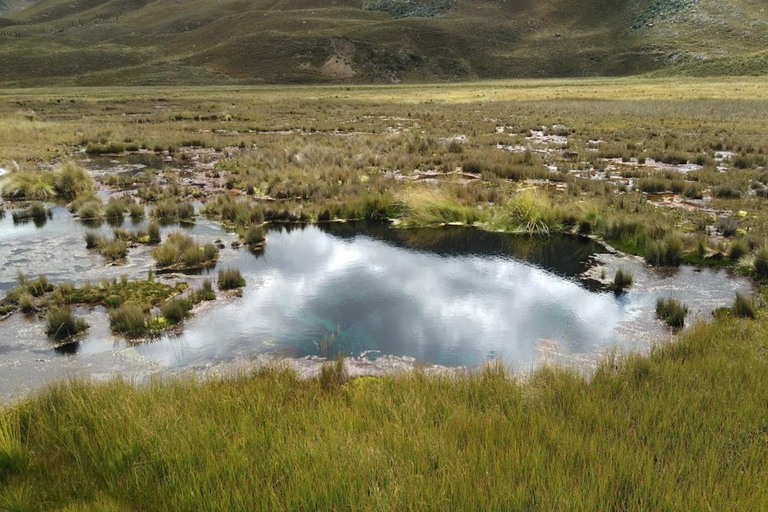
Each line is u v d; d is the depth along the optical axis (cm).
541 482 371
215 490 376
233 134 3491
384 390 579
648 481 366
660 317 877
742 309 852
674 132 3234
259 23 18850
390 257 1220
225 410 508
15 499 380
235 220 1499
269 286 1028
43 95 8625
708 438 435
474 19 19188
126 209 1588
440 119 4266
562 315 898
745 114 4256
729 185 1703
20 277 1013
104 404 523
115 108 5634
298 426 478
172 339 806
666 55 15100
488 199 1672
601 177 2014
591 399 534
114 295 951
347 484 379
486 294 997
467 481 375
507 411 514
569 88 9450
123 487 398
